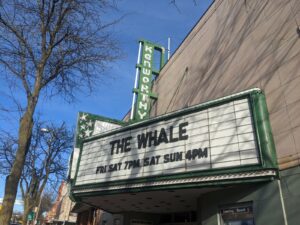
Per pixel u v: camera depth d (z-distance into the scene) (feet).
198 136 29.60
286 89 26.63
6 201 25.14
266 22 31.30
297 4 27.66
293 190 23.49
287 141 25.12
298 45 26.58
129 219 47.29
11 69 30.19
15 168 26.35
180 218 45.01
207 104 30.09
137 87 55.01
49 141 84.74
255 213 25.44
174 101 48.52
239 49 34.81
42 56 30.73
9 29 30.40
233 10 37.81
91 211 75.61
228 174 26.40
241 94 28.22
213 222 29.14
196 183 28.19
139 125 35.37
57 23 31.50
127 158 34.96
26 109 28.73
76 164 44.24
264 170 24.80
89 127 48.08
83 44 32.50
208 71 40.70
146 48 58.29
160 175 30.96
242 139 26.71
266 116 26.81
